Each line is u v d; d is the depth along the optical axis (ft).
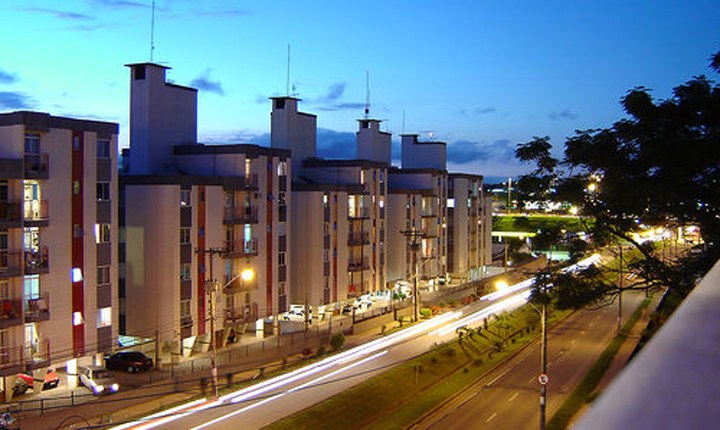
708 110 60.44
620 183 65.92
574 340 200.23
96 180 138.62
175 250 160.45
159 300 160.56
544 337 115.85
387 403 137.49
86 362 145.28
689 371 4.07
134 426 110.52
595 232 74.79
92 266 137.28
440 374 161.38
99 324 139.54
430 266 285.84
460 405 138.31
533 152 73.82
